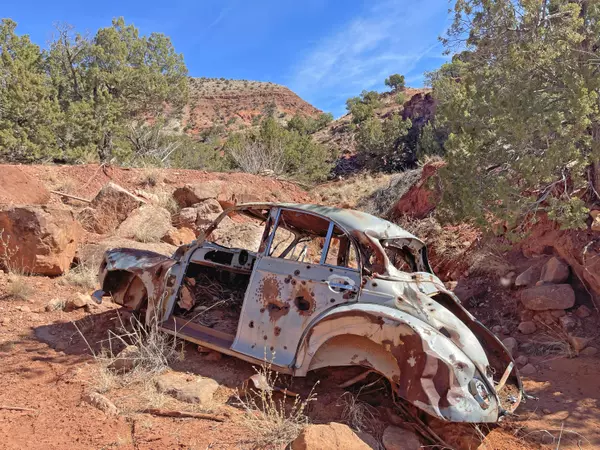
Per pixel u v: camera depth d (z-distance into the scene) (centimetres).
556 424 438
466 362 389
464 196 671
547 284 659
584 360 544
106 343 558
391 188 1533
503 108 618
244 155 2047
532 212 747
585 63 580
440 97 1205
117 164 1850
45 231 758
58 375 476
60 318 630
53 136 1747
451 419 368
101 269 611
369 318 417
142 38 2442
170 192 1446
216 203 1237
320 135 5694
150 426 392
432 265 910
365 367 462
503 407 435
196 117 11156
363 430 411
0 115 1691
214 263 570
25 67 1773
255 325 480
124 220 1068
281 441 377
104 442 366
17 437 365
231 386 474
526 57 607
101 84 2148
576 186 665
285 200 1611
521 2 597
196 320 552
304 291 464
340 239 517
